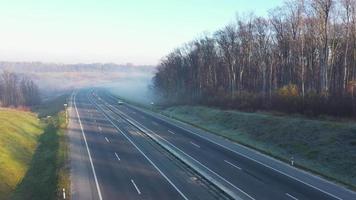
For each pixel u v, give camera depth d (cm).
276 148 5028
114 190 3572
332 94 5809
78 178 3988
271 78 9306
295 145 4850
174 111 9756
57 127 7531
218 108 8425
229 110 7819
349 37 7319
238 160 4581
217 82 11288
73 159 4850
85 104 12962
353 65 7262
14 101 14488
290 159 4481
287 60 9075
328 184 3584
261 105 7312
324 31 6881
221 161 4541
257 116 6444
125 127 7512
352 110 5222
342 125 4731
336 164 4050
